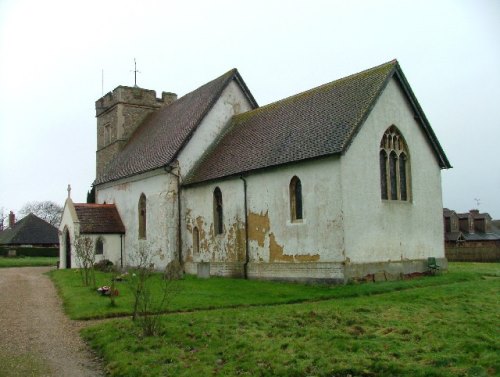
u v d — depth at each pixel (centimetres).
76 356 1202
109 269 3228
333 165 2239
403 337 1202
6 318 1644
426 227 2656
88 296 2000
